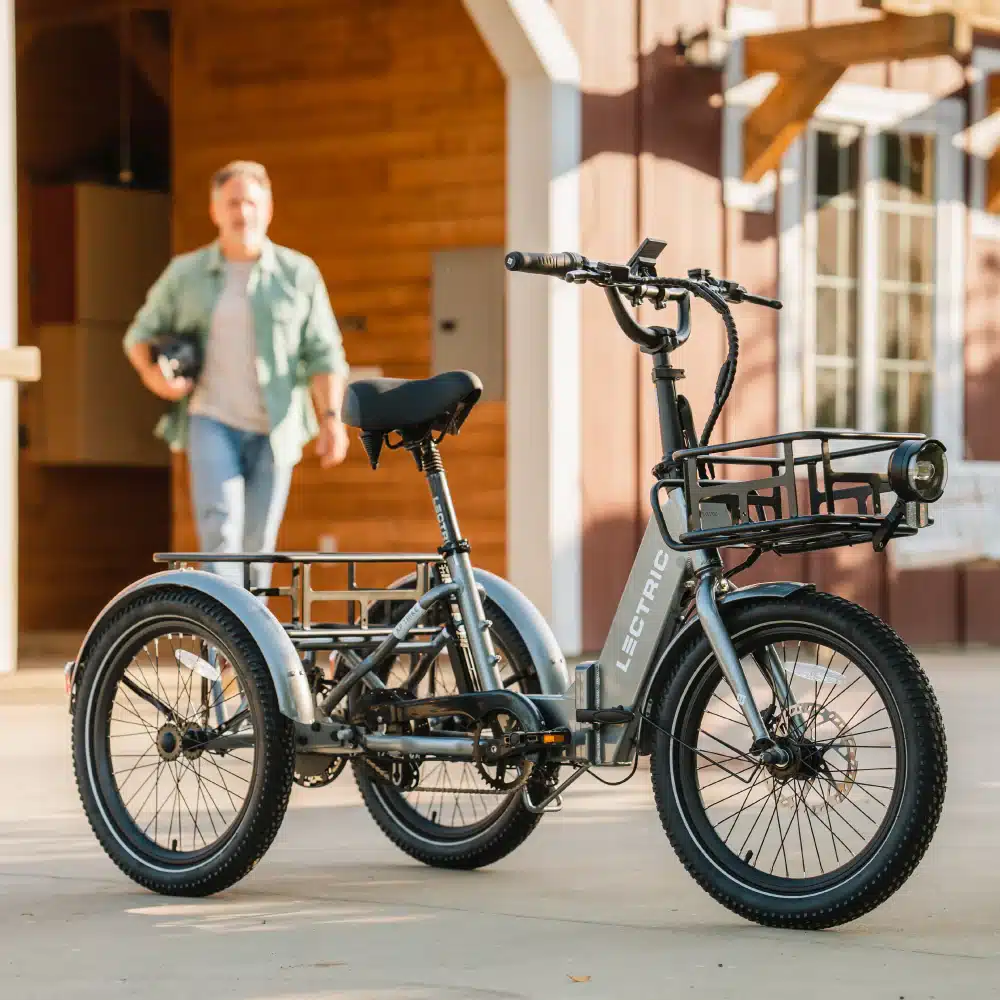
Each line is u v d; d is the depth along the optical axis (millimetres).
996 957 6148
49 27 25109
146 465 24688
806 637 6652
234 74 21906
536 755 7199
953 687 16172
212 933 6590
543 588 18516
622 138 19141
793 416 20625
